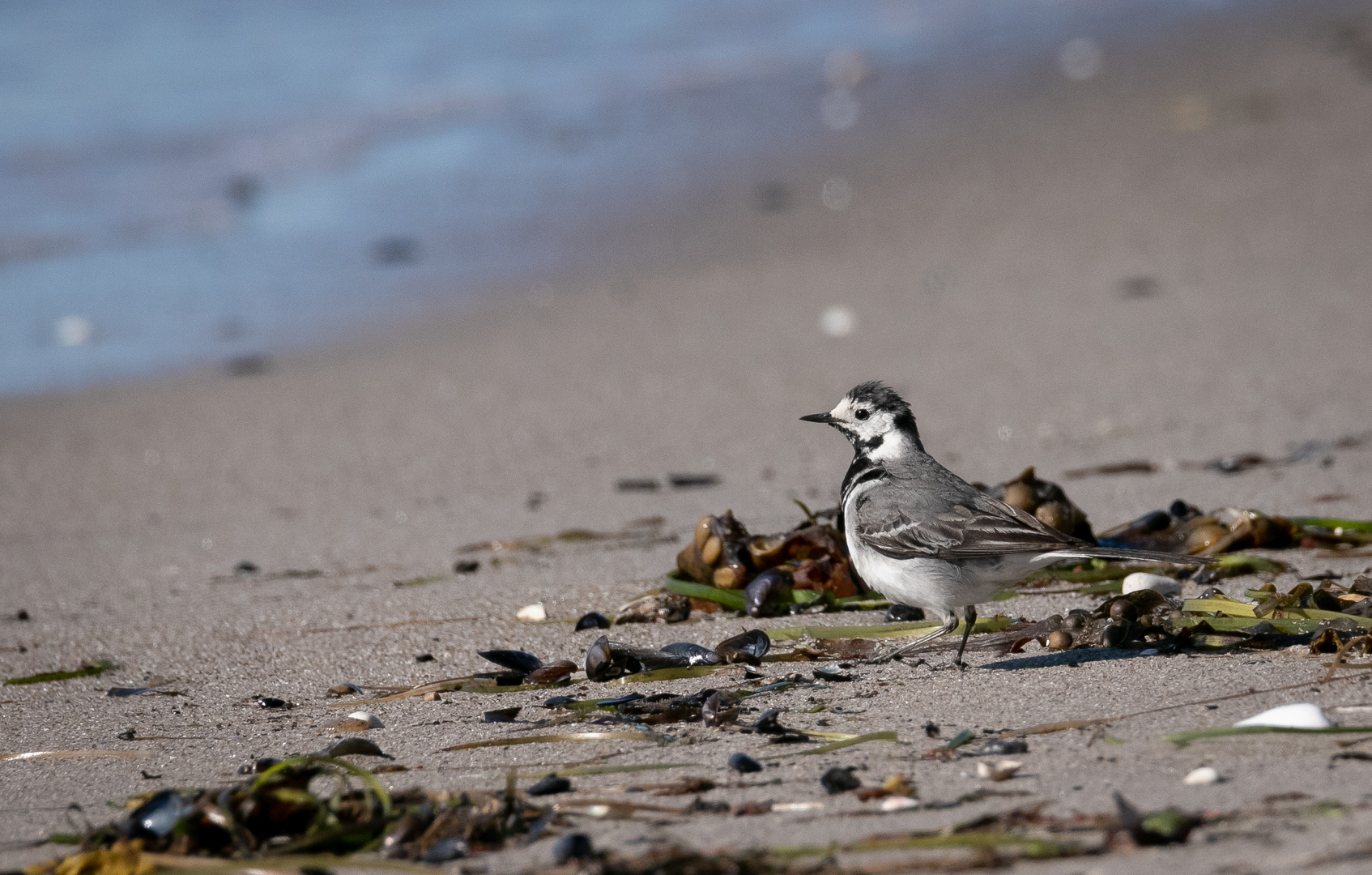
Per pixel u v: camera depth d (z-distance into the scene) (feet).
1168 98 90.12
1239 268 63.46
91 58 110.01
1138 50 102.37
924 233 72.54
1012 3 124.98
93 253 76.84
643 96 101.81
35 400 57.67
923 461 29.48
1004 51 106.83
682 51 114.83
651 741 22.79
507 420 53.01
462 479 46.57
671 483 44.73
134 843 18.94
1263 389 49.16
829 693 25.29
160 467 49.67
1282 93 88.33
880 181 80.69
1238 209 70.85
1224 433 44.86
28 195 84.48
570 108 99.76
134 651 31.12
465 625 31.71
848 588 31.81
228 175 87.92
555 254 73.97
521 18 125.08
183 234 79.51
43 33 114.93
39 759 23.85
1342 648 24.63
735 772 21.07
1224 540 32.81
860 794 19.67
